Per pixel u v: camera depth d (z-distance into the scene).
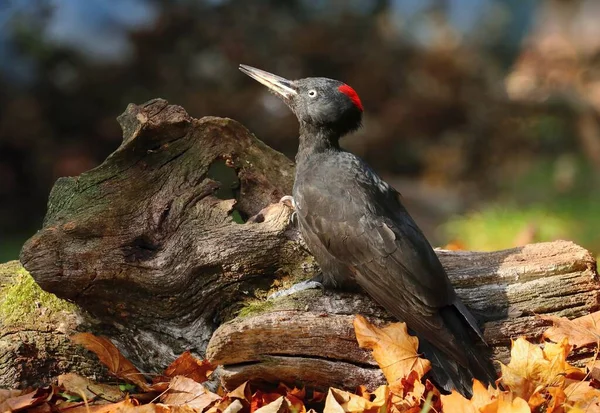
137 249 8.79
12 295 9.09
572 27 30.55
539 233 18.08
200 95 22.47
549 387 7.89
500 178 25.42
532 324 8.76
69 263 8.46
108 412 7.86
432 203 23.41
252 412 7.82
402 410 7.89
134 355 8.95
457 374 8.30
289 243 9.12
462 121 26.23
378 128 25.50
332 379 8.23
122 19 22.62
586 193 23.27
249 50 23.27
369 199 8.82
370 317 8.70
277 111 22.81
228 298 9.02
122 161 9.12
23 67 21.59
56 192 9.18
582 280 8.98
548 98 27.06
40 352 8.88
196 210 9.08
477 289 8.98
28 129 21.11
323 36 24.42
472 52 27.80
